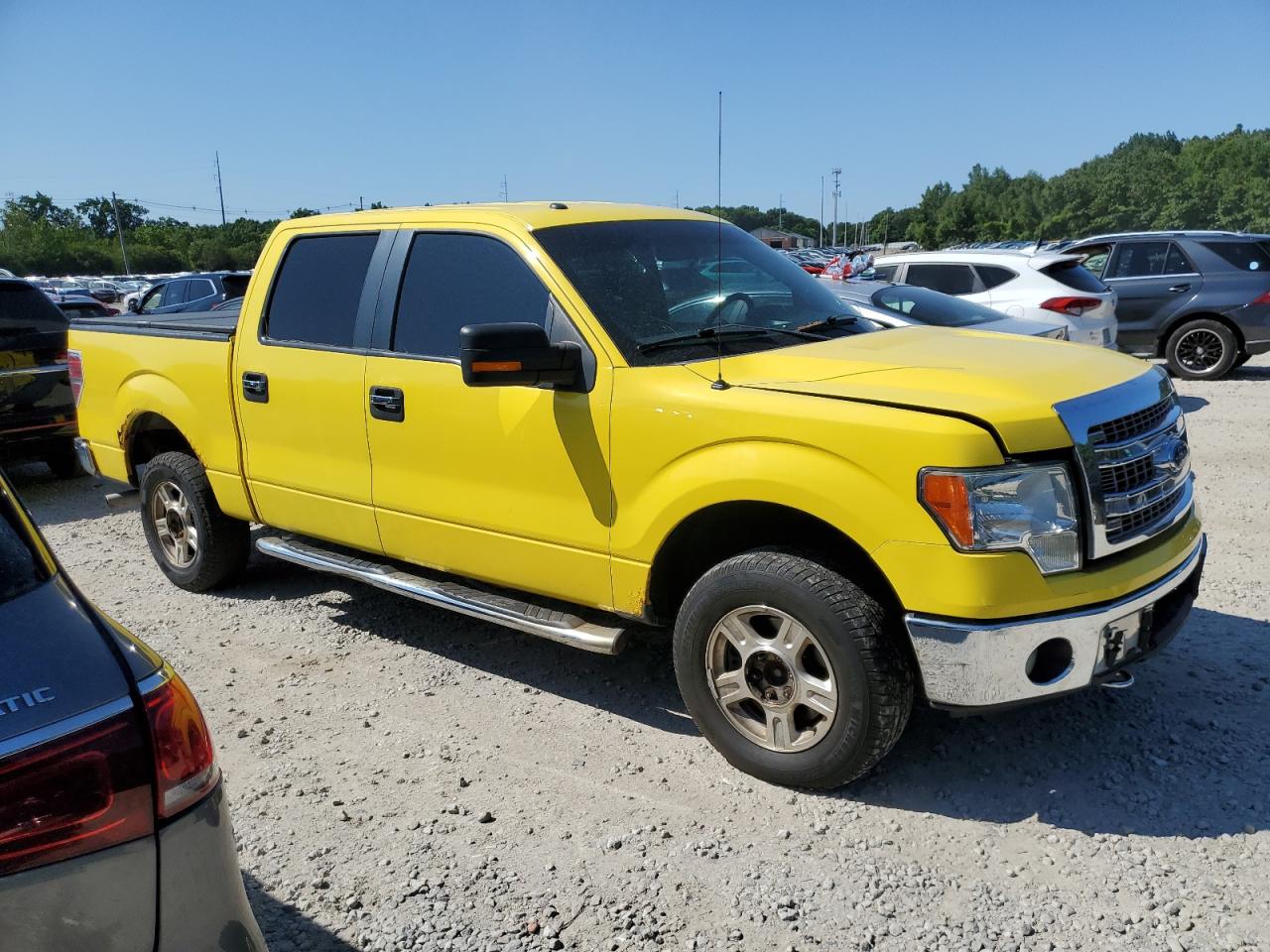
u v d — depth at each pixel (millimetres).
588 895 3025
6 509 2104
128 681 1785
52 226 105000
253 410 5047
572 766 3795
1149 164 158625
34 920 1591
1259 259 12125
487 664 4762
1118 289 12742
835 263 11961
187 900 1764
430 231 4465
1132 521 3352
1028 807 3402
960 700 3143
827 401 3307
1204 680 4234
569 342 3873
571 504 3879
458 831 3385
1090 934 2779
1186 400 11133
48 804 1611
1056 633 3127
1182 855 3107
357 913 2982
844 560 3605
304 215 5070
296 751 3967
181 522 5816
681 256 4383
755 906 2949
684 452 3539
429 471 4324
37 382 8555
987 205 152875
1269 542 5988
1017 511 3074
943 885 3018
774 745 3557
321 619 5410
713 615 3576
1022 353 3764
